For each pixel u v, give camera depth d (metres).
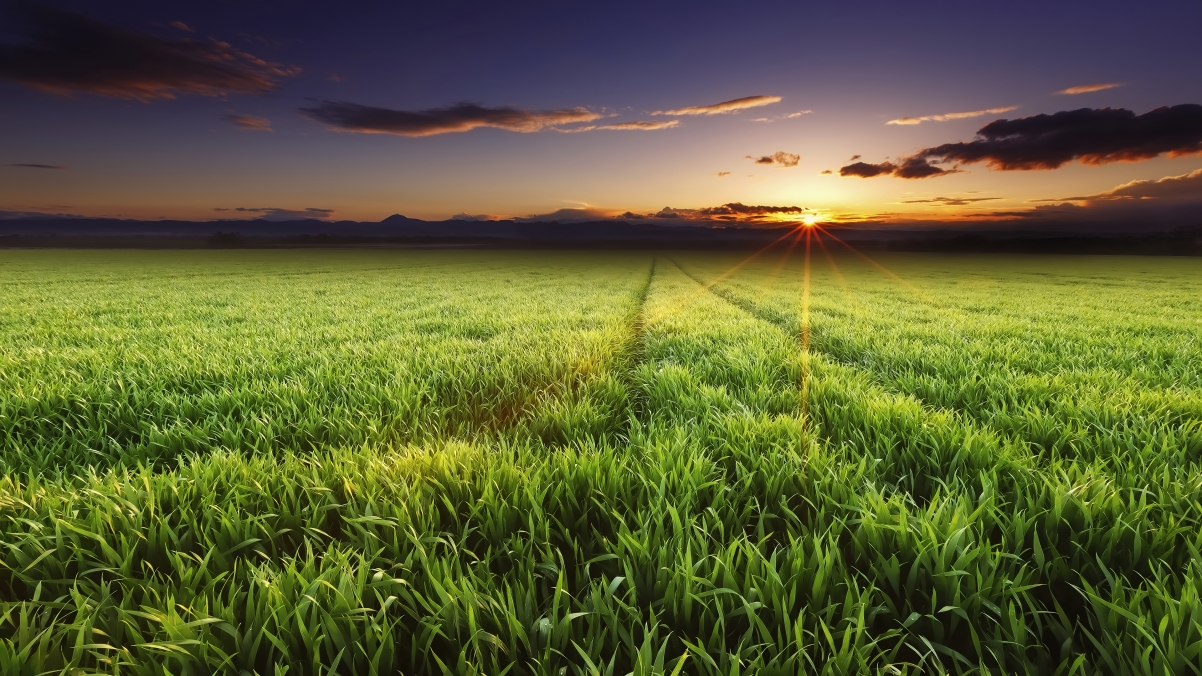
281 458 3.19
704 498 2.39
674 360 6.13
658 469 2.51
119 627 1.56
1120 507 2.03
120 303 14.14
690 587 1.60
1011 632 1.50
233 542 2.01
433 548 1.84
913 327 9.04
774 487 2.45
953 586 1.60
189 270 35.12
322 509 2.20
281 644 1.40
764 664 1.42
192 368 5.27
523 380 5.14
